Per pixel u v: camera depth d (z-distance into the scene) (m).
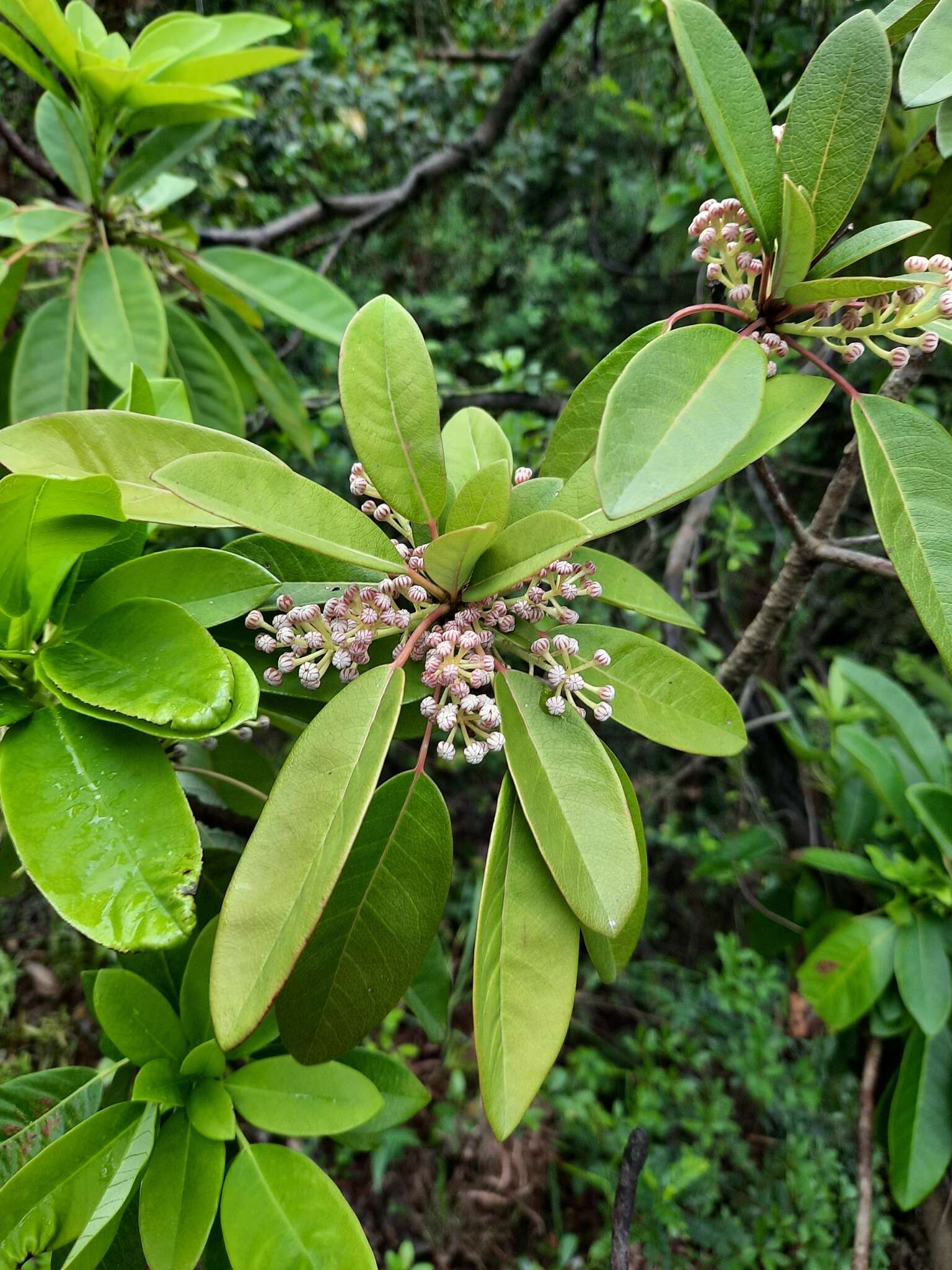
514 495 0.27
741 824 0.70
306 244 0.82
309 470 0.81
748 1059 0.66
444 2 1.01
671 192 0.66
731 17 0.56
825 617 1.03
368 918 0.26
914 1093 0.44
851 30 0.25
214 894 0.34
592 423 0.29
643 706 0.27
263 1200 0.26
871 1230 0.54
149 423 0.24
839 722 0.60
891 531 0.24
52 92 0.43
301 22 0.86
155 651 0.24
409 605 0.28
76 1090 0.29
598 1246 0.64
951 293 0.24
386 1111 0.31
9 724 0.24
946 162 0.38
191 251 0.52
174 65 0.44
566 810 0.24
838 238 0.34
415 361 0.26
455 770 0.89
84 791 0.23
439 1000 0.34
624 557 0.85
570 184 1.03
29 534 0.24
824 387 0.25
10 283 0.46
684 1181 0.60
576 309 0.95
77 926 0.21
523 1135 0.76
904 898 0.47
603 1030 0.84
